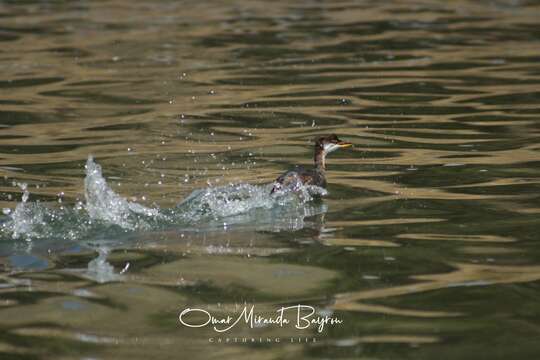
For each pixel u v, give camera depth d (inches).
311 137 740.7
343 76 991.6
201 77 993.5
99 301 402.3
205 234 498.3
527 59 1072.8
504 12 1489.9
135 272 437.7
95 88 938.1
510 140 712.4
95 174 534.6
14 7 1627.7
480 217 521.7
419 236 490.3
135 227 509.4
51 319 383.9
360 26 1358.3
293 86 943.0
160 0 1717.5
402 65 1050.7
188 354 351.3
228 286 418.3
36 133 756.6
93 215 520.7
